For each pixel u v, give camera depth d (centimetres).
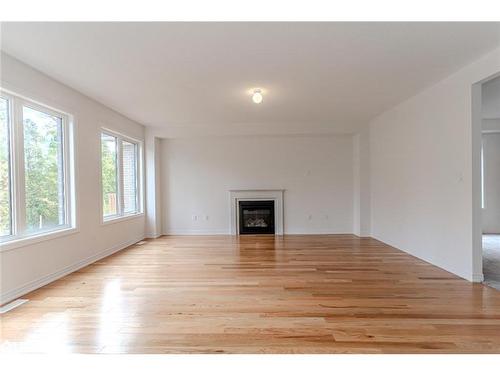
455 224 365
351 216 689
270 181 690
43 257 339
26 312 263
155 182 654
